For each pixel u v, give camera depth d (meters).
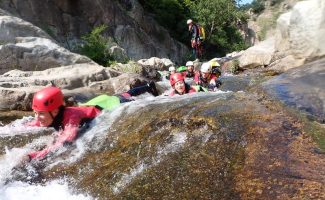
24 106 6.61
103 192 3.06
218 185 2.67
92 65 9.50
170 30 34.59
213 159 2.93
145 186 2.93
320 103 3.29
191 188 2.74
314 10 6.63
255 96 3.85
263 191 2.48
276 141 2.91
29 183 3.49
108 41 17.38
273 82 4.08
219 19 38.34
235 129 3.17
